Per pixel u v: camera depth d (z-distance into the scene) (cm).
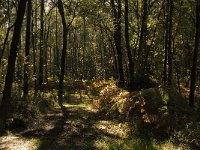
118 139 1372
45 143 1310
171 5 2666
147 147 1202
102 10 3197
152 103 1716
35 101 2497
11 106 2064
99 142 1300
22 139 1406
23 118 1889
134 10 3259
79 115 2103
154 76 3206
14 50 1695
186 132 1384
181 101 1786
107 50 7288
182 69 4606
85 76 7312
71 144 1287
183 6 2998
